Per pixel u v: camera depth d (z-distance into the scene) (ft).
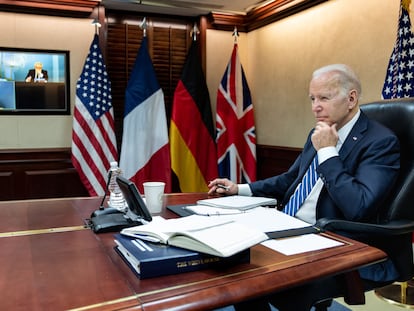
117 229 3.84
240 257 2.90
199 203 4.89
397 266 4.53
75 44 10.66
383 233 4.14
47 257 3.10
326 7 9.68
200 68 11.69
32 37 10.24
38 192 10.62
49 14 10.31
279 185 5.83
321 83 4.82
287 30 11.05
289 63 11.03
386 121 5.23
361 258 3.11
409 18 7.29
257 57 12.39
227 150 11.89
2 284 2.56
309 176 5.23
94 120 10.31
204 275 2.70
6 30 10.00
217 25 12.17
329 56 9.66
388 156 4.53
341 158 4.79
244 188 5.69
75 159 10.20
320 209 4.83
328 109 4.81
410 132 4.91
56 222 4.24
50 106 10.59
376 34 8.38
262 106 12.31
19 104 10.29
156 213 4.57
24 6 9.93
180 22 12.21
